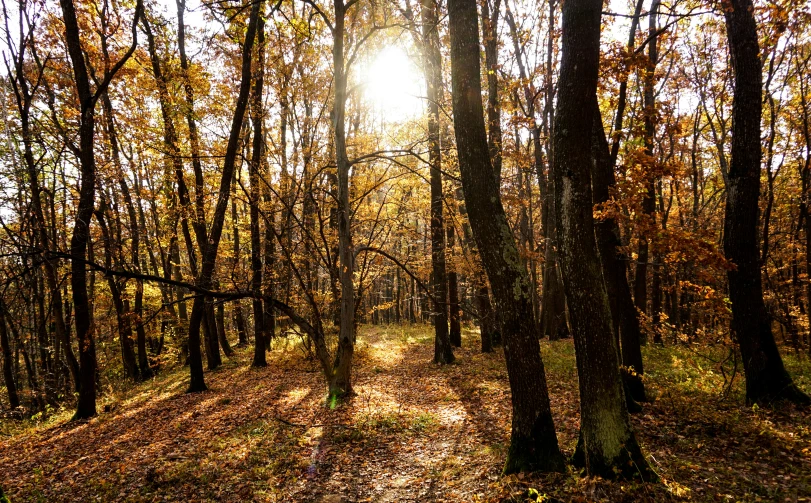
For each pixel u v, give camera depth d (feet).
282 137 65.77
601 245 27.63
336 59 35.65
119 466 24.47
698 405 26.45
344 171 36.35
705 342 32.48
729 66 51.55
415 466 22.50
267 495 20.08
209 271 43.60
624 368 26.16
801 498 15.49
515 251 18.84
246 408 34.63
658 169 23.11
